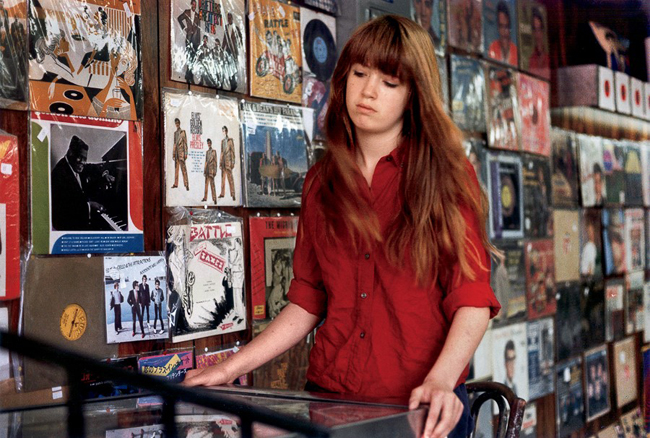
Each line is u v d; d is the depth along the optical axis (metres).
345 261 1.44
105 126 1.80
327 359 1.46
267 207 2.23
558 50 3.76
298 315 1.54
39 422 1.06
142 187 1.89
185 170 2.00
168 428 0.99
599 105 3.81
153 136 1.93
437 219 1.35
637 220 4.31
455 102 2.96
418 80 1.39
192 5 2.03
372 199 1.44
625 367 4.11
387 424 0.99
